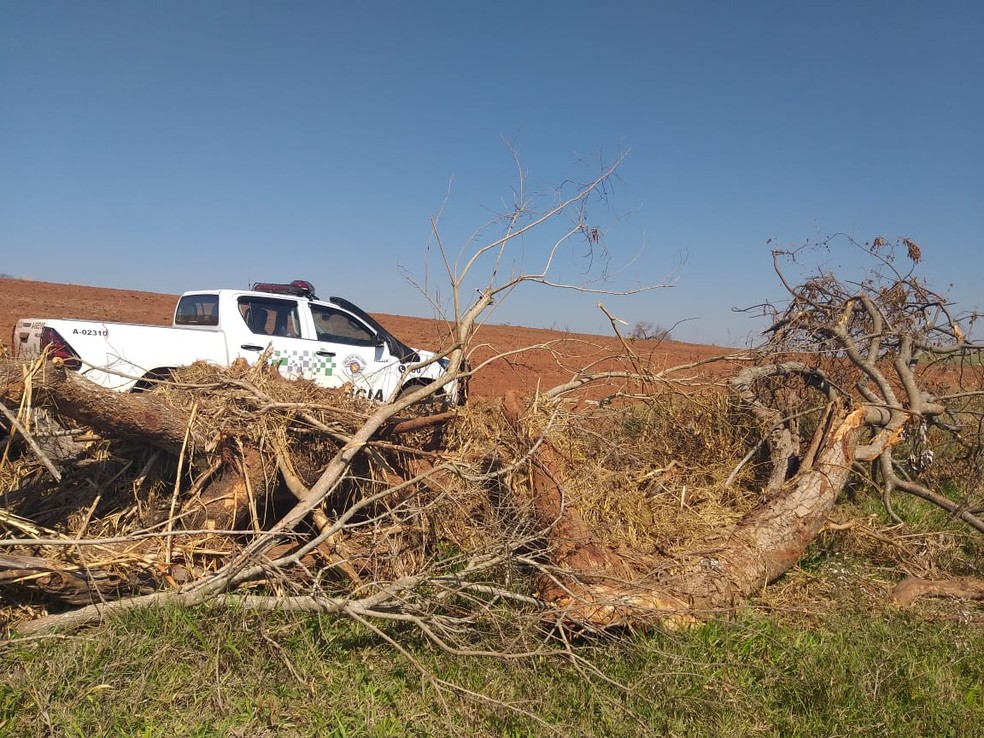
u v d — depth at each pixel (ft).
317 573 14.11
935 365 27.40
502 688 11.57
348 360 29.84
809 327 23.81
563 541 14.56
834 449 18.11
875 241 24.95
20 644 11.37
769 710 11.61
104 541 11.76
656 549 16.49
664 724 10.95
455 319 19.06
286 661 11.41
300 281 31.42
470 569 13.26
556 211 19.03
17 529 13.93
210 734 10.11
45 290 114.52
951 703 11.93
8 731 9.66
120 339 24.26
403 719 10.77
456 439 18.35
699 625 13.79
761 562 16.28
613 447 19.63
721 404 22.79
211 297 28.45
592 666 11.60
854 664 12.67
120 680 10.89
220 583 12.91
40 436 15.48
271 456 15.66
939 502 20.33
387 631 13.03
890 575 18.51
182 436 14.83
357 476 16.38
